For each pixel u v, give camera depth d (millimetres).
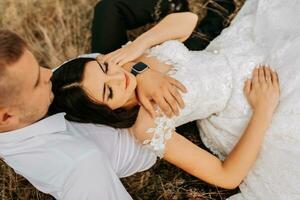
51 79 1828
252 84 2004
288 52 1991
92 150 1656
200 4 2754
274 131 1948
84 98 1768
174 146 1897
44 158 1645
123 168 1931
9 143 1633
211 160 1939
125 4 2361
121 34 2412
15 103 1505
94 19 2385
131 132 1920
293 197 1982
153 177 2398
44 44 2832
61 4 2875
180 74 1962
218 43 2242
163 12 2477
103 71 1777
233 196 2184
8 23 2836
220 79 2014
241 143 1952
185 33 2131
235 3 2646
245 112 2031
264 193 2057
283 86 1950
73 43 2828
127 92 1799
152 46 2088
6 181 2428
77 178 1620
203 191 2334
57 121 1682
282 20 2080
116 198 1742
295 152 1930
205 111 2080
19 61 1468
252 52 2088
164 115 1888
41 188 1771
